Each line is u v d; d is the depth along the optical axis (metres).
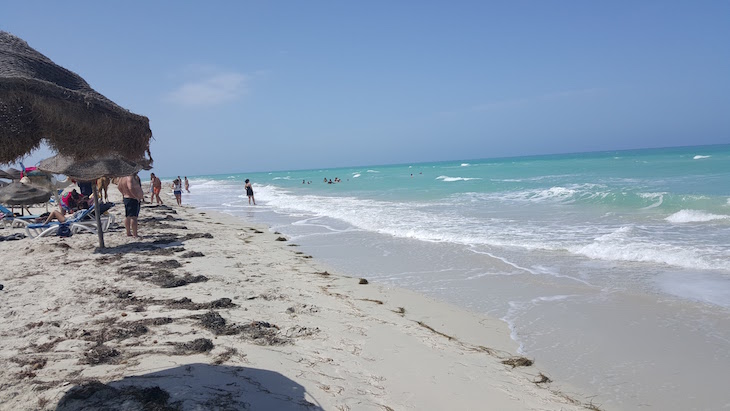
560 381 4.57
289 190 40.78
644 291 7.29
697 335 5.59
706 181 22.84
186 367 4.16
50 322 5.41
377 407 3.82
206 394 3.63
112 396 3.46
